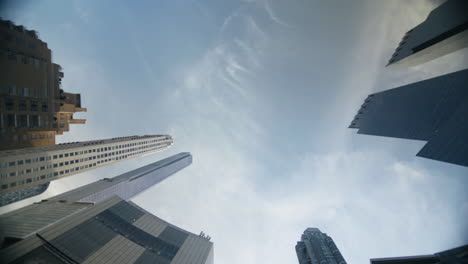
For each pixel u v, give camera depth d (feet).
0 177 207.51
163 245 309.22
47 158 261.85
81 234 237.86
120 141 434.30
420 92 277.03
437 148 200.03
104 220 285.43
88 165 336.90
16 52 151.84
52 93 190.70
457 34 220.23
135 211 347.56
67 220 241.76
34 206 291.99
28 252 185.78
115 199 337.31
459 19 208.33
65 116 230.89
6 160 213.46
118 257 241.14
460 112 187.32
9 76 148.36
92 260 216.33
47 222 229.25
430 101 262.06
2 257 170.60
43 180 255.50
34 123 173.06
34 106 171.01
